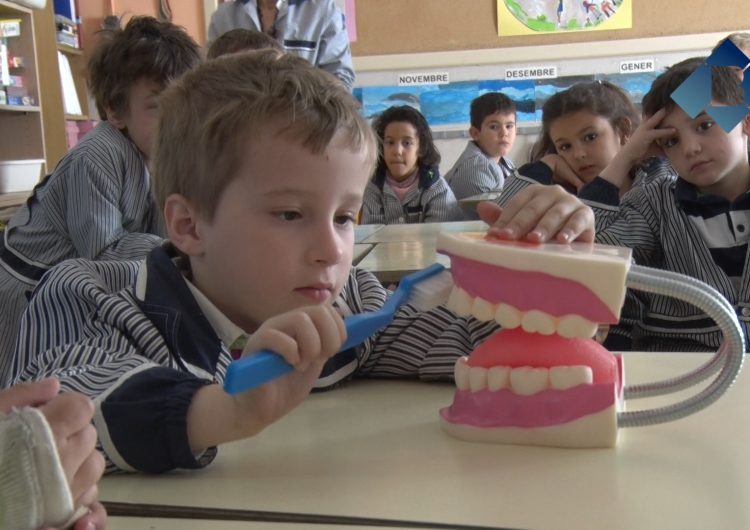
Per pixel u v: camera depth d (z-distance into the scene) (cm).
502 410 51
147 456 47
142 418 48
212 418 47
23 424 34
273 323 45
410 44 392
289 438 54
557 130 176
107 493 45
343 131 62
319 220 62
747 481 43
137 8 359
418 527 38
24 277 154
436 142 399
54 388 40
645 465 46
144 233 155
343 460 49
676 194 126
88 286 66
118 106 160
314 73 66
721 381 50
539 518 39
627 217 132
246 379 42
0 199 251
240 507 42
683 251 125
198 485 45
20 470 33
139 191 160
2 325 152
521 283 48
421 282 53
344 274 64
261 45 187
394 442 52
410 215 310
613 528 37
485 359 52
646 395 58
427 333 72
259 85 63
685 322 121
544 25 385
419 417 58
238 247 63
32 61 284
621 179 133
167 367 54
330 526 39
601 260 47
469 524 38
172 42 161
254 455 50
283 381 46
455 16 388
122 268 76
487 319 50
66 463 36
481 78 392
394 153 308
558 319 48
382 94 395
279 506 42
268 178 61
